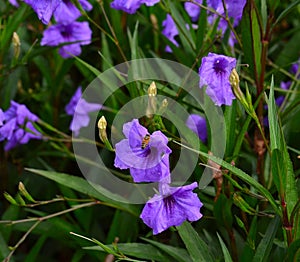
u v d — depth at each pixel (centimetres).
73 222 90
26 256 90
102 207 94
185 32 85
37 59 94
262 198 70
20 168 95
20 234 96
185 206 63
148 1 71
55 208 95
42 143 92
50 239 99
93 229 92
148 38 96
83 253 86
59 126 97
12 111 86
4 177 93
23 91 98
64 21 84
